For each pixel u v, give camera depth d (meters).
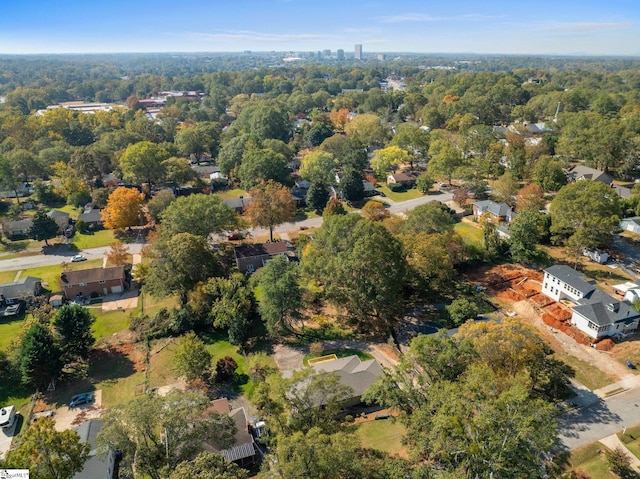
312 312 65.44
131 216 92.00
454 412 33.22
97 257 84.25
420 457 37.47
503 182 98.56
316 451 29.95
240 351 57.25
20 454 28.38
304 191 118.88
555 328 57.97
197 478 27.47
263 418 42.22
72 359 54.34
